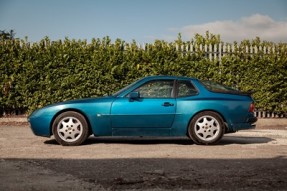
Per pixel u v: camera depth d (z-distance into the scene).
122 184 4.62
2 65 13.06
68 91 13.31
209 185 4.59
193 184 4.63
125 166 5.67
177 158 6.36
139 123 8.14
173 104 8.16
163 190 4.37
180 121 8.17
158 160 6.17
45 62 13.23
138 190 4.36
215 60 14.12
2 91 13.08
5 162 5.99
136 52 13.61
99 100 8.20
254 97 14.38
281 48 14.68
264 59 14.40
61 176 5.02
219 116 8.21
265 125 14.19
